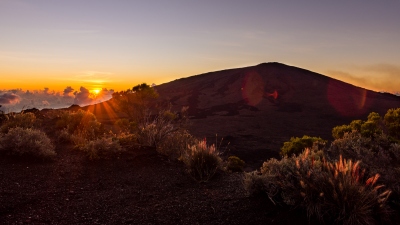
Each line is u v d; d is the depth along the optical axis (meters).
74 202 4.96
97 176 6.77
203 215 4.58
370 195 4.22
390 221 4.07
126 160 8.22
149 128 10.87
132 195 5.56
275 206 4.74
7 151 7.36
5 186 5.32
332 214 4.26
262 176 5.38
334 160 6.35
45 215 4.30
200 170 7.11
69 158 7.95
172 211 4.75
